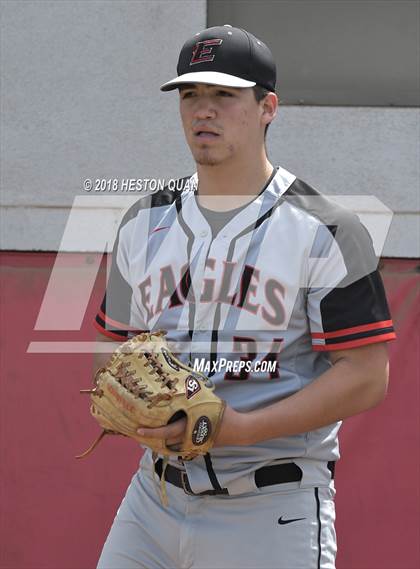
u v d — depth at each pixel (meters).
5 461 6.50
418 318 6.50
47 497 6.47
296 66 7.02
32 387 6.55
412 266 6.69
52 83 6.92
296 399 4.04
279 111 6.91
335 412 4.07
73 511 6.45
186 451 3.97
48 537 6.44
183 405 3.90
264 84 4.21
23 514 6.46
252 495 4.17
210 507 4.21
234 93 4.12
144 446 4.54
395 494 6.32
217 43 4.17
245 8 7.01
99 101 6.92
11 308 6.66
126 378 3.98
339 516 6.32
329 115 6.89
